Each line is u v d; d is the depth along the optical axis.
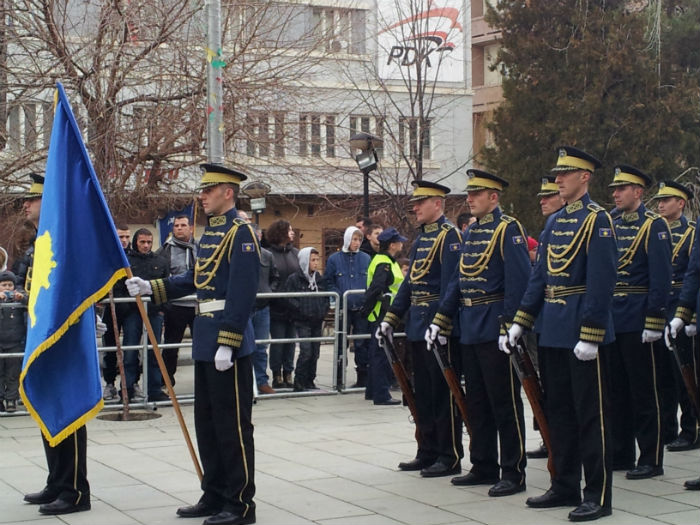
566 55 23.58
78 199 6.76
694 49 23.34
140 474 8.03
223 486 6.75
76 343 6.84
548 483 7.77
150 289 6.85
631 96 23.12
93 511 6.91
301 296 12.09
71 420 6.69
